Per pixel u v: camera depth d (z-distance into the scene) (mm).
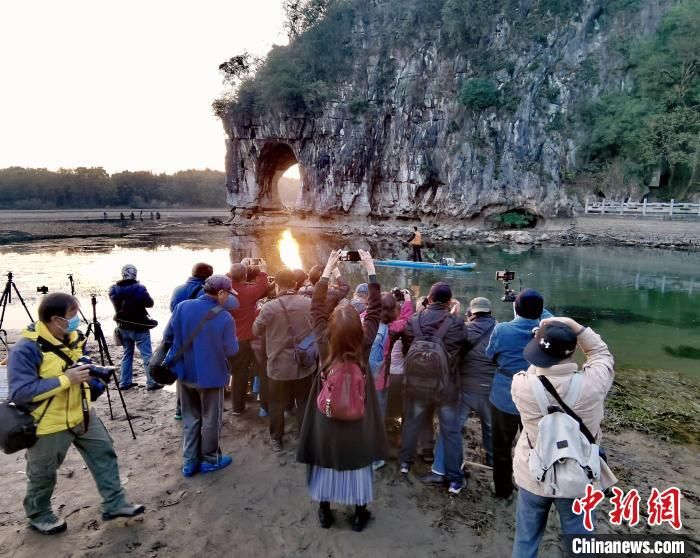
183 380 4102
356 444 3197
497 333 3691
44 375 3010
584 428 2455
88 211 118375
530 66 41375
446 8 44781
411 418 4062
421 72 47969
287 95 54156
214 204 161500
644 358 8461
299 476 4234
